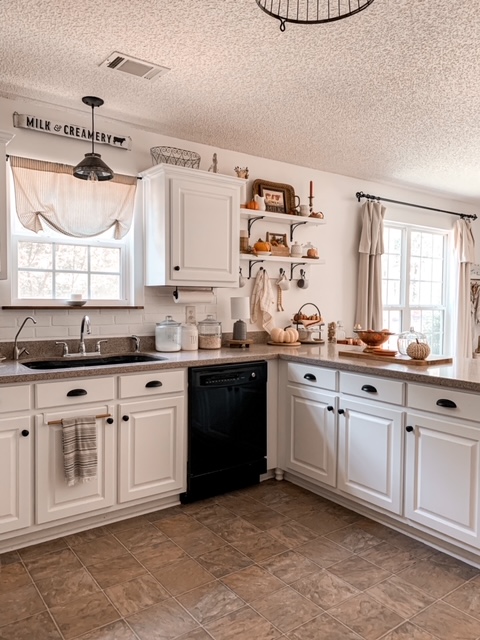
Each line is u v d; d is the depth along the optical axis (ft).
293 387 10.34
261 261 12.94
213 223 10.82
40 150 9.75
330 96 9.24
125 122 10.59
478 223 18.93
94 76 8.48
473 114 10.09
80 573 7.00
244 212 11.78
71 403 8.02
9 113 9.40
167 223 10.21
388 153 12.68
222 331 12.35
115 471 8.55
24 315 9.61
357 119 10.39
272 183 12.92
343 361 9.26
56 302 10.07
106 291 10.77
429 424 7.60
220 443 9.78
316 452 9.77
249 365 10.15
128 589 6.61
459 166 13.83
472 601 6.37
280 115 10.19
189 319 11.76
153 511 9.16
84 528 8.40
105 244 10.73
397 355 9.55
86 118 10.22
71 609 6.16
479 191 16.69
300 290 13.84
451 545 7.54
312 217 13.15
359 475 8.82
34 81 8.70
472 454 7.05
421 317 17.57
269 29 6.93
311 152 12.59
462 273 17.90
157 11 6.52
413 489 7.88
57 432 7.91
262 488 10.32
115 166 10.66
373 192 15.48
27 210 9.43
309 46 7.38
